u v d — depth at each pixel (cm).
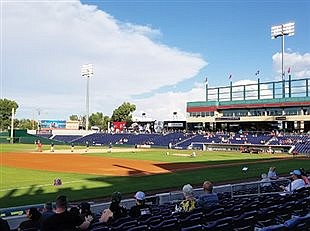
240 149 6675
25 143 9156
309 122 7412
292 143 6372
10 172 3080
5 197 1844
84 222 725
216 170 3234
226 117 8381
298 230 568
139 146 8081
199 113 8950
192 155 5253
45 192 1998
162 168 3444
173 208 1184
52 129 11269
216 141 7481
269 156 5319
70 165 3738
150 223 753
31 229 712
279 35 7656
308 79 7175
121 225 723
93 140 9319
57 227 653
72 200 1762
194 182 2447
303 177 1352
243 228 667
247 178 2659
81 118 18300
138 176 2811
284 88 7519
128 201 1367
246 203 976
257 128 8175
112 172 3114
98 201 1756
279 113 7631
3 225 639
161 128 10694
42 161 4200
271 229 531
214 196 1059
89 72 9431
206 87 8988
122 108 15288
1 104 16100
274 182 1559
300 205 906
